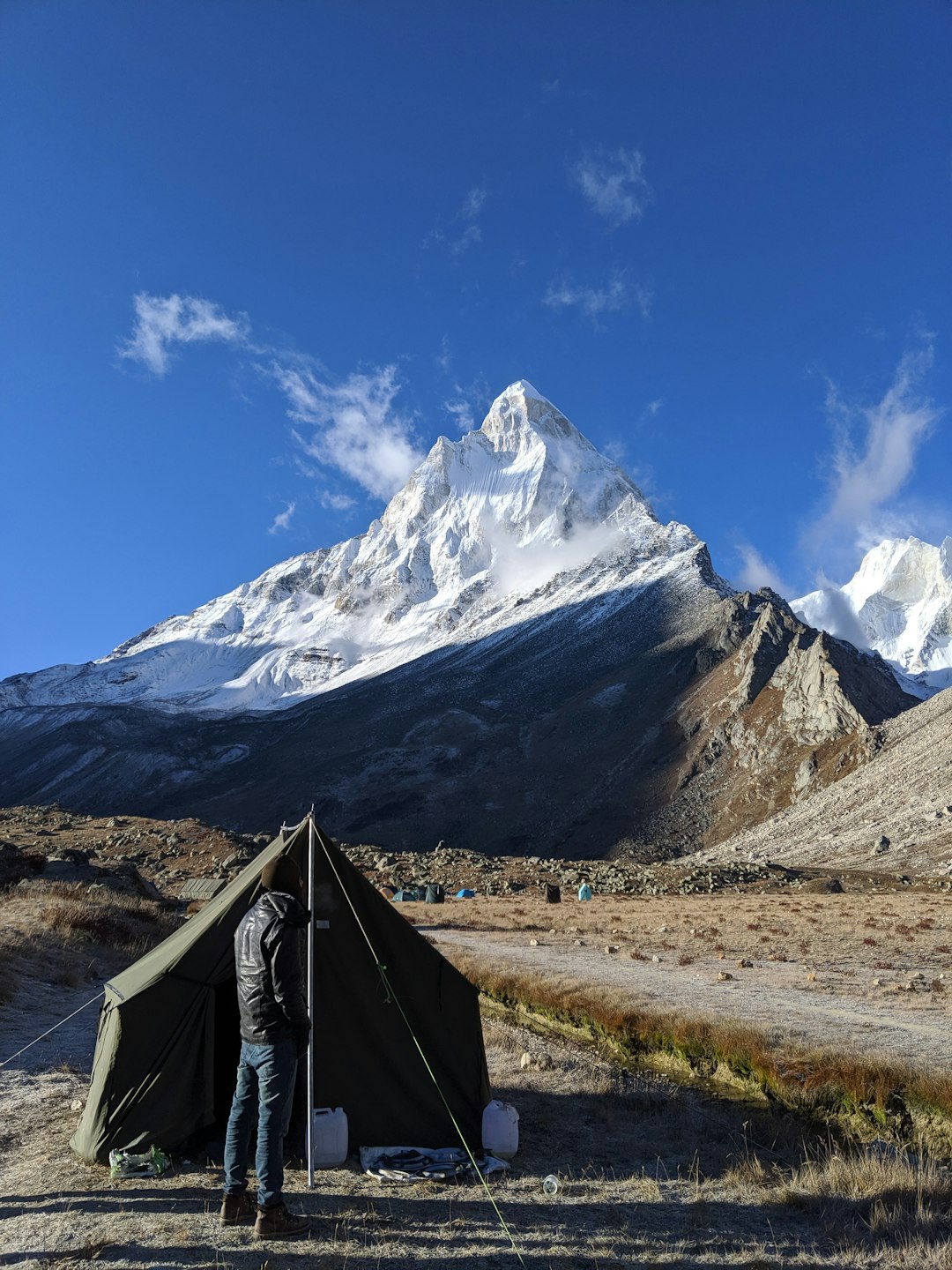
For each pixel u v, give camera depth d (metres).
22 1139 7.97
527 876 71.19
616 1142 8.51
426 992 8.61
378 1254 5.57
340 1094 8.03
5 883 30.27
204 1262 5.34
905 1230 6.20
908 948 24.47
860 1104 9.60
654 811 184.50
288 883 6.71
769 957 22.91
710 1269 5.54
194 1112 7.56
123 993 7.95
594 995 15.77
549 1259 5.60
